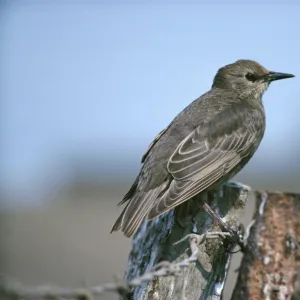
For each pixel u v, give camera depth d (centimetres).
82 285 881
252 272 1138
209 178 1252
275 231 1162
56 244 2525
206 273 1073
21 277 2152
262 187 3192
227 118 1347
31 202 3197
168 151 1269
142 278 870
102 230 2797
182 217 1169
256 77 1480
